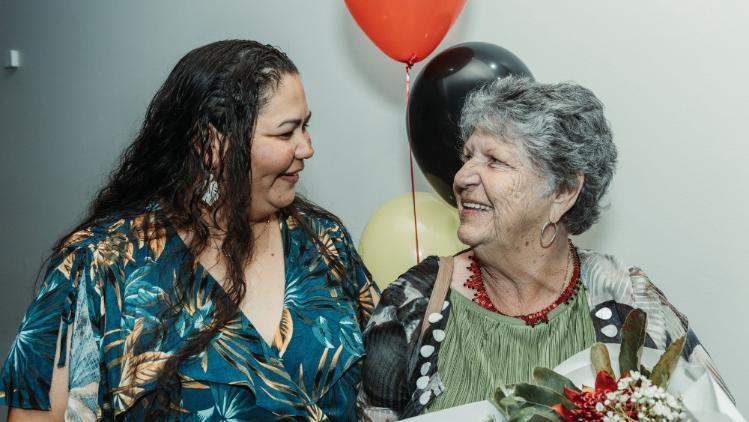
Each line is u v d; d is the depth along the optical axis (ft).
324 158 9.67
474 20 8.20
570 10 7.58
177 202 4.60
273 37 9.84
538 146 4.15
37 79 13.08
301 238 5.11
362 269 5.41
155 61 11.20
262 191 4.63
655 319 4.41
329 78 9.45
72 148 12.67
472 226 4.41
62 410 4.42
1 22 13.42
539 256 4.43
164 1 10.90
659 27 7.14
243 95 4.38
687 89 7.09
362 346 4.84
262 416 4.44
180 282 4.52
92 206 4.89
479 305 4.61
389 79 9.00
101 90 12.07
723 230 7.09
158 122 4.58
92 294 4.35
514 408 3.60
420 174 8.95
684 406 3.44
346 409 4.83
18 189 13.73
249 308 4.73
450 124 6.01
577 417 3.49
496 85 4.42
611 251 7.64
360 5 6.81
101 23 11.85
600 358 3.76
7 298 13.97
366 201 9.44
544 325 4.49
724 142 6.98
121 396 4.27
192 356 4.39
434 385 4.50
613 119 7.49
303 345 4.70
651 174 7.37
